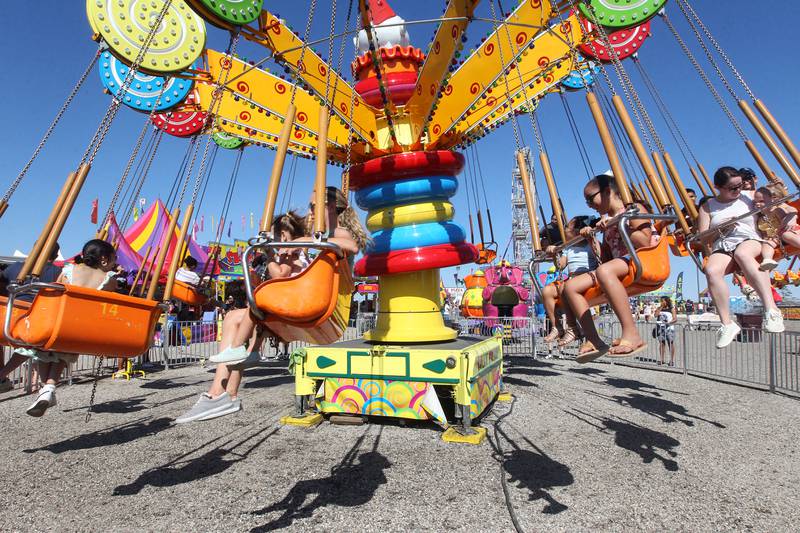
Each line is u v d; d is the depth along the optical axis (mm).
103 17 4422
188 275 10688
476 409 5027
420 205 5715
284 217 3898
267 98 6129
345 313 3803
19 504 3242
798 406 6145
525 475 3664
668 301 11312
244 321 2957
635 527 2809
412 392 5039
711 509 3051
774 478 3590
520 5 5012
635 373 9164
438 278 6070
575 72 6379
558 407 5988
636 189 3770
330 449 4348
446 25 4805
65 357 3932
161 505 3188
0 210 3205
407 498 3254
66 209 3031
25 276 3002
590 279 3197
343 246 3750
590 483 3486
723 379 8398
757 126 3275
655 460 3994
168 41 4730
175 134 7414
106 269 4418
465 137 6434
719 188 3793
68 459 4188
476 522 2893
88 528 2881
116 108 3244
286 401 6535
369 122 6156
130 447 4512
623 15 4184
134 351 3494
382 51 6086
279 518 2977
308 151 6434
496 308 14633
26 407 6418
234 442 4605
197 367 10742
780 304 22547
